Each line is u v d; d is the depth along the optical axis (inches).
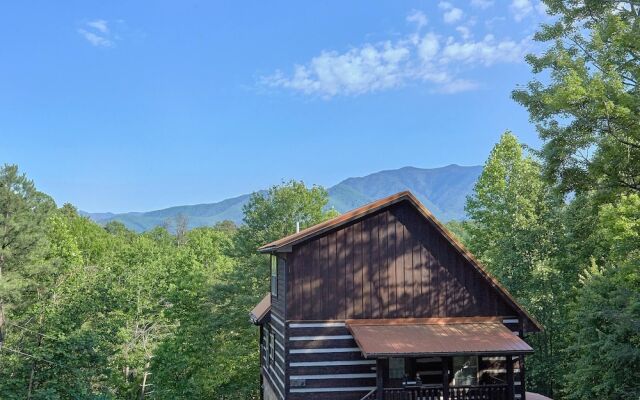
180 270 1612.9
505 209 1481.3
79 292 1400.1
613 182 788.0
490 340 815.7
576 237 1376.7
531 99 823.1
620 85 714.2
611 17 741.9
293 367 853.2
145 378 1608.0
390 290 883.4
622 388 1013.8
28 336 1203.9
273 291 1046.4
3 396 1032.8
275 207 1894.7
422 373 882.8
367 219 890.1
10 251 1424.7
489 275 895.7
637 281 1013.8
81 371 1109.7
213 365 1435.8
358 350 864.3
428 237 900.6
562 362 1325.0
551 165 826.2
